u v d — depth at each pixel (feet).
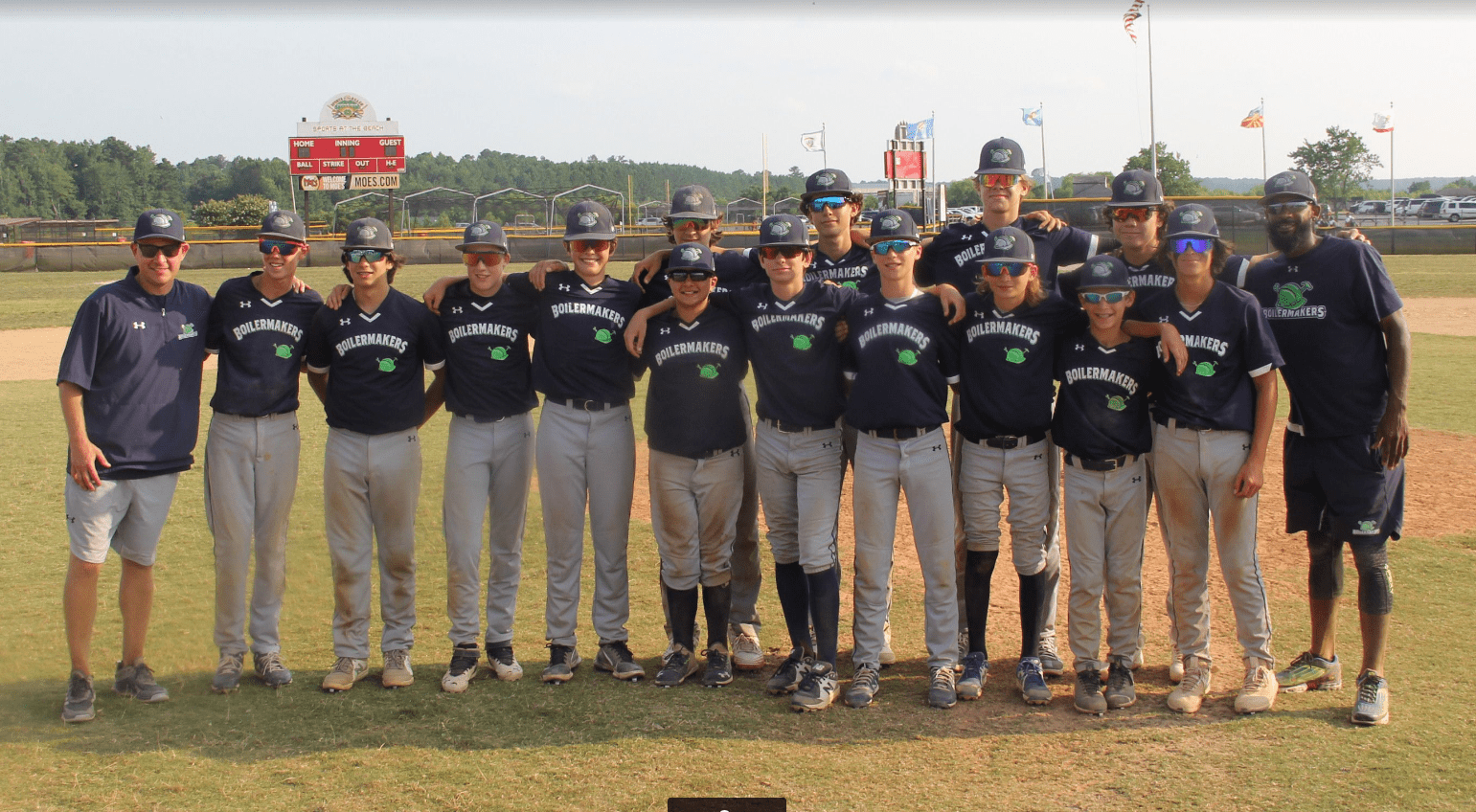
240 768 12.34
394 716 13.84
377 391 14.61
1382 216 168.66
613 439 15.07
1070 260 16.10
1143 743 12.78
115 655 16.24
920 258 17.03
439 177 483.92
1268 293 14.38
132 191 433.89
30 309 75.61
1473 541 20.51
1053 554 15.39
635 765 12.32
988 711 13.89
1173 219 13.32
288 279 14.90
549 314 14.87
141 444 14.23
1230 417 13.52
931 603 14.48
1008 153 15.62
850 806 11.25
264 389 14.73
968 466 14.56
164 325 14.38
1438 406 35.47
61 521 23.67
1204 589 14.12
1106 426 13.73
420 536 22.86
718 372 14.55
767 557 21.31
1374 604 13.35
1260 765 12.06
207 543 22.15
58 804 11.43
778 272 14.32
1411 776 11.66
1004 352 13.97
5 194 373.20
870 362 14.11
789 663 14.87
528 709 14.07
